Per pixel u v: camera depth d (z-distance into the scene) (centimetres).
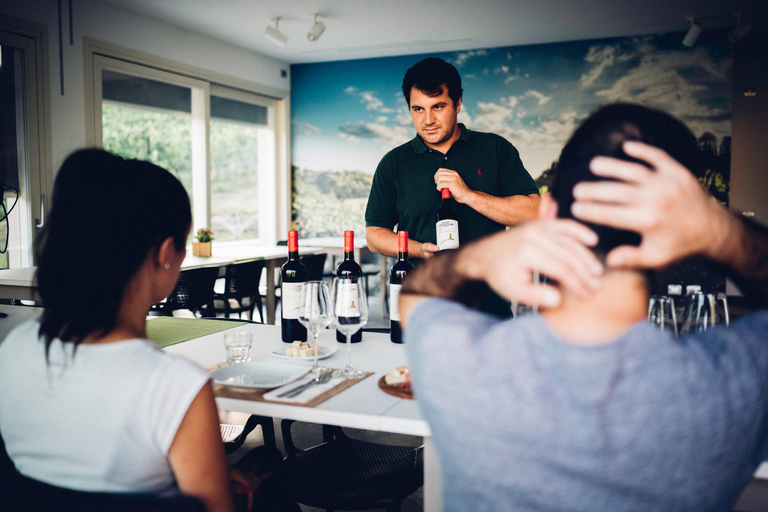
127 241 80
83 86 484
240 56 666
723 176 620
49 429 79
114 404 76
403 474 141
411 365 57
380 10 536
